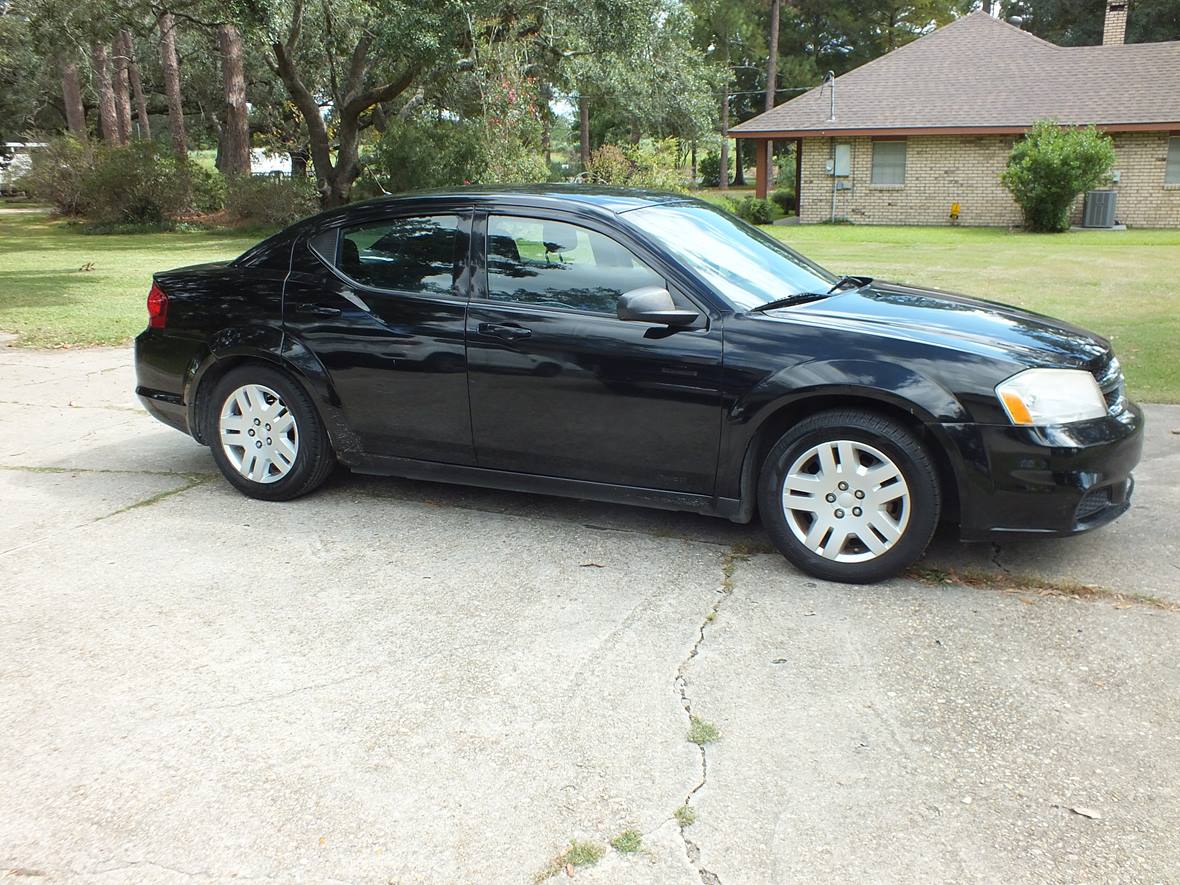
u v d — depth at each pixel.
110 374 8.23
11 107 45.91
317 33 23.36
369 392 4.61
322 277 4.73
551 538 4.46
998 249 17.42
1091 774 2.66
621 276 4.17
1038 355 3.76
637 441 4.14
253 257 4.95
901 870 2.30
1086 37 48.53
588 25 20.16
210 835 2.46
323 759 2.78
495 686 3.17
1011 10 51.91
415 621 3.64
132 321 10.86
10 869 2.34
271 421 4.88
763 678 3.19
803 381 3.78
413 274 4.56
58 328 10.38
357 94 23.88
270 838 2.45
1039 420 3.60
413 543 4.41
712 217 4.80
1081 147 20.92
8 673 3.26
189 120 49.06
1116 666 3.22
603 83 25.30
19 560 4.23
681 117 32.34
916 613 3.63
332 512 4.83
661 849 2.39
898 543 3.78
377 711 3.03
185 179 25.69
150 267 16.39
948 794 2.58
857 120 25.00
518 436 4.38
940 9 52.34
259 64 32.06
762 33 53.50
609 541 4.41
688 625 3.58
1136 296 11.20
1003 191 24.09
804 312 4.07
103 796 2.62
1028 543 4.27
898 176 25.09
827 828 2.46
